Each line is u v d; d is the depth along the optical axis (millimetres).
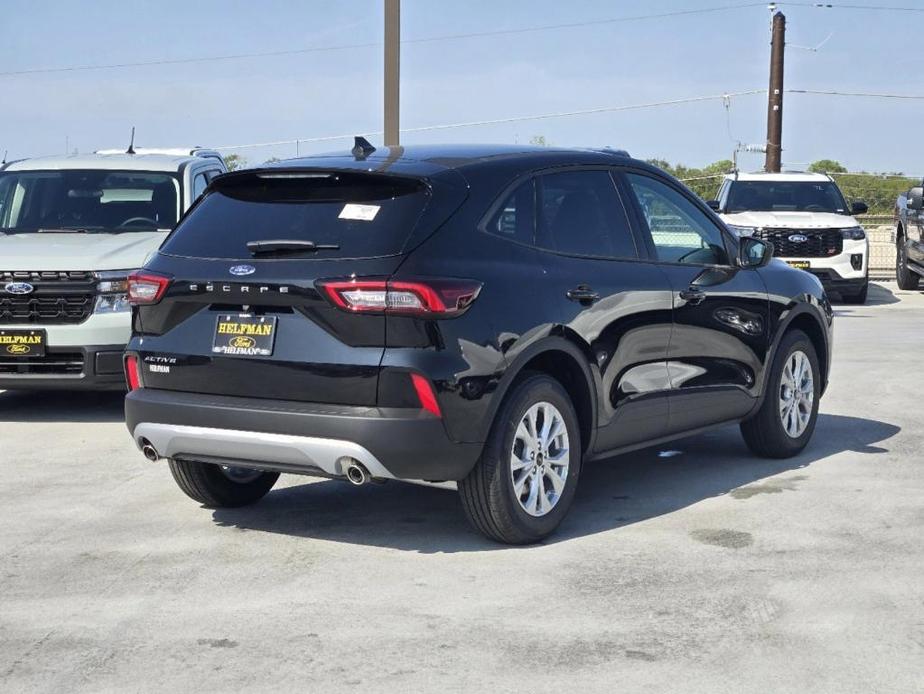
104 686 4430
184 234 6219
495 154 6398
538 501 6148
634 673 4492
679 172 31703
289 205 6039
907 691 4316
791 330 8109
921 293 22203
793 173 21031
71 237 10242
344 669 4555
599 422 6500
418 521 6648
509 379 5855
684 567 5746
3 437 9070
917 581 5504
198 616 5152
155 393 6117
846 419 9484
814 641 4797
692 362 7168
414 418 5574
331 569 5789
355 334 5617
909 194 21375
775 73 33938
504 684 4398
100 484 7566
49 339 9391
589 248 6543
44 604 5324
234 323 5879
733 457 8188
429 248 5719
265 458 5867
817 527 6402
